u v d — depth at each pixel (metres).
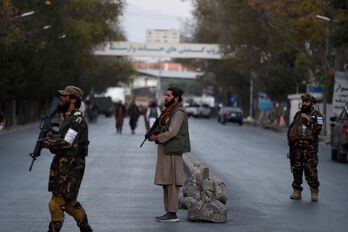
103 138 51.81
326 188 23.45
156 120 15.51
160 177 15.42
